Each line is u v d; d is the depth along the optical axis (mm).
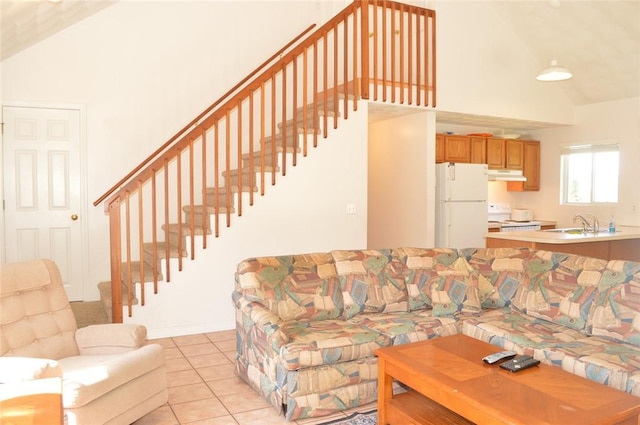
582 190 7477
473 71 6234
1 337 2498
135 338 2805
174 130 5531
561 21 6012
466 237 6387
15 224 4938
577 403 1966
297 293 3338
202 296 4457
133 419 2514
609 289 3102
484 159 7188
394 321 3287
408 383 2398
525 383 2172
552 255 3637
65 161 5086
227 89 5793
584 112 7254
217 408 2904
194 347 4031
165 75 5473
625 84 6500
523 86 6742
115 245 4051
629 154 6730
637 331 2850
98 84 5172
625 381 2387
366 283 3578
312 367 2732
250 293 3193
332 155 5066
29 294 2760
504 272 3801
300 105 6230
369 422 2727
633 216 6711
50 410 1706
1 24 3746
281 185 4809
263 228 4727
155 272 4211
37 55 4914
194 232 4387
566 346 2799
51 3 3898
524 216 7879
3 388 1897
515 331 3066
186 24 5570
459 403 2074
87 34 5105
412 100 5715
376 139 6863
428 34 5875
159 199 5453
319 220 5020
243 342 3242
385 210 6703
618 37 5828
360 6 5105
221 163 5762
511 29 6539
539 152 7930
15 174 4914
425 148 5984
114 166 5281
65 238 5129
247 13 5887
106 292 4562
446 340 2822
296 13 6164
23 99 4879
